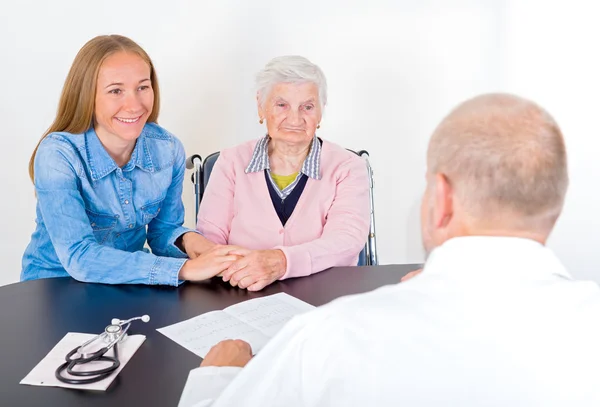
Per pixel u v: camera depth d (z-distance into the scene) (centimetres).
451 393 64
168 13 257
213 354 101
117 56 157
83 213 157
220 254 152
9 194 268
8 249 273
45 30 254
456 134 70
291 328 70
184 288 146
